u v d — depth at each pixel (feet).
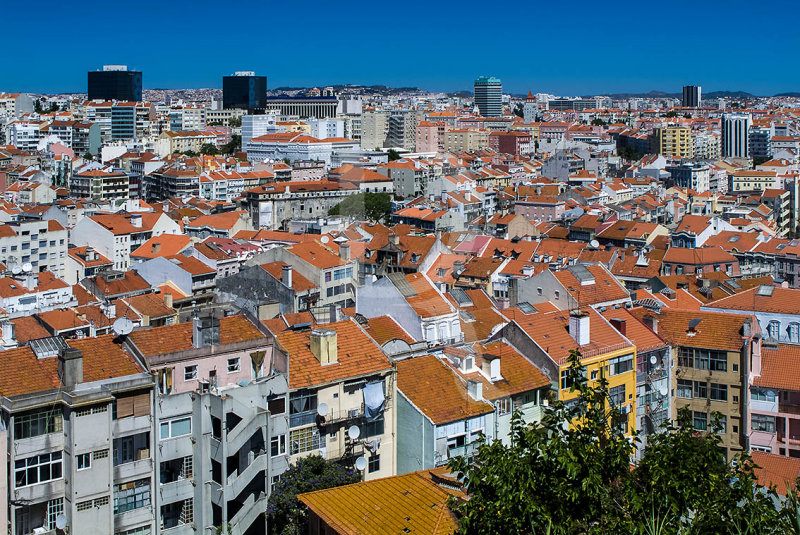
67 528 251.60
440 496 245.04
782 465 327.47
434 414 296.51
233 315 309.42
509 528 189.98
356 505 248.93
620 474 200.95
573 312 352.08
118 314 468.34
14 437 245.04
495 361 318.86
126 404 261.03
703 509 187.42
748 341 360.69
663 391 364.17
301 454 290.56
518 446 206.28
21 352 266.16
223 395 272.51
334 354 302.45
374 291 385.09
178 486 270.67
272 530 270.87
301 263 581.12
